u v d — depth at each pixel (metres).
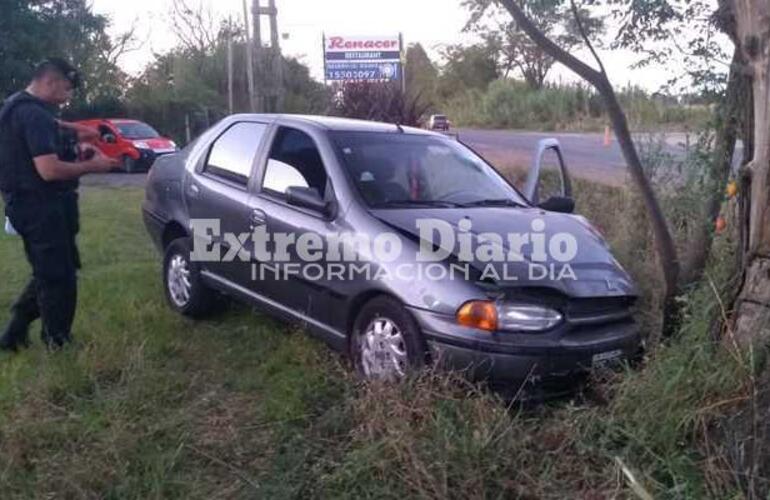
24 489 3.62
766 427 3.35
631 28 5.19
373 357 4.68
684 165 5.93
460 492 3.47
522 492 3.51
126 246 9.34
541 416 4.27
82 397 4.56
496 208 5.34
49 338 5.20
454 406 3.91
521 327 4.29
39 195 4.96
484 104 47.28
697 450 3.53
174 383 4.79
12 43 24.66
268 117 5.96
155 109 34.91
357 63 29.45
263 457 4.01
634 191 7.18
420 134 5.97
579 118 41.72
